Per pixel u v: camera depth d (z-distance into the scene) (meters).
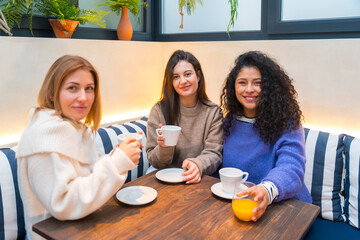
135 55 2.18
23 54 1.53
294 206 1.06
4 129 1.50
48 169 0.94
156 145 1.52
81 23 1.85
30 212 1.02
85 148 1.12
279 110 1.31
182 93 1.45
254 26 2.19
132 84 2.19
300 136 1.32
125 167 0.98
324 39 1.81
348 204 1.61
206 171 1.36
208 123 1.52
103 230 0.89
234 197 0.96
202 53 2.26
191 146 1.54
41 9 1.72
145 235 0.86
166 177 1.25
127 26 2.14
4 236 1.28
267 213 1.01
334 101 1.83
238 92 1.37
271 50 1.99
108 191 0.94
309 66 1.88
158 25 2.55
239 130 1.44
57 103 1.03
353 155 1.59
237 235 0.88
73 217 0.91
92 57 1.88
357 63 1.73
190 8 2.28
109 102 2.03
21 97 1.55
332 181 1.67
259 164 1.38
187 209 1.02
